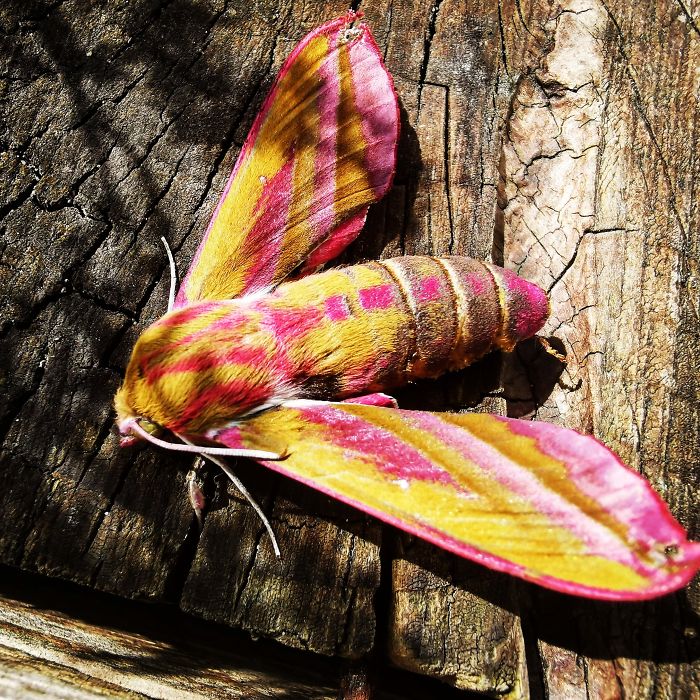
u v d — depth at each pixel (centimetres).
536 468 12
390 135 13
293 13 14
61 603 13
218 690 12
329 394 12
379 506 12
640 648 12
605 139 14
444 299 12
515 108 14
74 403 13
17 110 13
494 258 14
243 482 13
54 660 12
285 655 13
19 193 13
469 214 13
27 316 13
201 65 14
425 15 14
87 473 12
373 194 13
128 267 13
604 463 11
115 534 12
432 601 12
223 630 13
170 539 12
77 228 13
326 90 13
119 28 14
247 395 12
